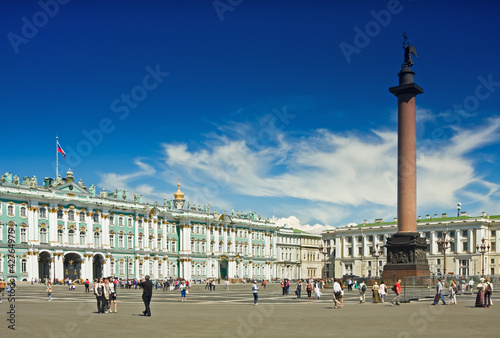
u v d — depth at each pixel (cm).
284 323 3291
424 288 5728
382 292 5256
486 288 4597
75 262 12475
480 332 2816
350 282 8325
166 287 10238
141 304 5338
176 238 15200
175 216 15138
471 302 5256
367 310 4378
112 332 2850
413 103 7744
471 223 16825
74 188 12444
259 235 18112
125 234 13575
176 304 5369
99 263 12988
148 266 13988
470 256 16725
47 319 3562
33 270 11431
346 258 19788
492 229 16662
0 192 11000
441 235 17488
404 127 7731
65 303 5469
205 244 15875
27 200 11550
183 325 3181
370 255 19162
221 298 6638
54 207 11925
